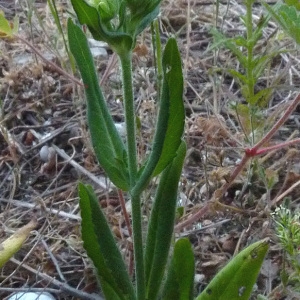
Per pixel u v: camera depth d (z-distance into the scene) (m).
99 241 0.26
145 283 0.27
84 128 0.48
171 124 0.24
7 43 0.62
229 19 0.67
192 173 0.46
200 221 0.42
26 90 0.56
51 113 0.55
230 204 0.43
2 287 0.38
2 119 0.52
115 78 0.55
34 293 0.36
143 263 0.27
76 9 0.21
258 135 0.43
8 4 0.72
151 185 0.41
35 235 0.42
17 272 0.39
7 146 0.51
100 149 0.25
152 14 0.23
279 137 0.50
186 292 0.28
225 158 0.46
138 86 0.54
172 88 0.23
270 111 0.53
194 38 0.64
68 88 0.56
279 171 0.45
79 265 0.39
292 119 0.52
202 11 0.68
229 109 0.47
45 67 0.56
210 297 0.27
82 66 0.26
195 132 0.48
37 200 0.43
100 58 0.60
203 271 0.38
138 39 0.56
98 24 0.22
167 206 0.27
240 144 0.41
